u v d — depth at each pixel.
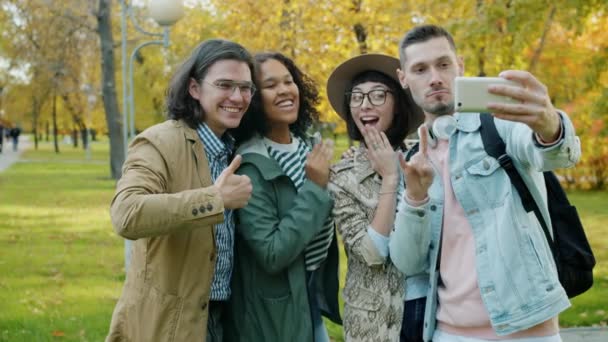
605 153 17.91
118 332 2.76
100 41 22.92
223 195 2.49
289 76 3.17
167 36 11.15
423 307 2.79
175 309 2.68
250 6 13.16
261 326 2.97
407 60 2.74
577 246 2.57
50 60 24.11
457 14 11.88
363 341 2.82
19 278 8.03
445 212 2.64
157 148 2.69
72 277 8.09
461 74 2.81
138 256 2.77
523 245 2.47
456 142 2.63
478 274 2.50
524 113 2.12
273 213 2.98
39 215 14.25
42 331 5.81
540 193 2.53
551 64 13.06
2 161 36.97
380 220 2.79
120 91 29.38
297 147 3.27
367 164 2.94
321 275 3.21
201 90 2.85
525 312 2.44
